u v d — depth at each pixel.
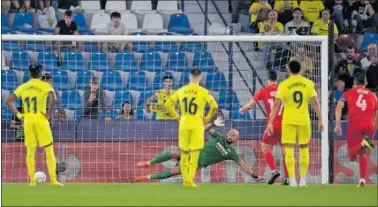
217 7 84.00
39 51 74.12
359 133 55.88
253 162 63.41
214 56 76.31
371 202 43.53
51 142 53.31
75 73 70.38
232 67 70.88
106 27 77.06
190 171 53.00
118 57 72.81
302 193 48.41
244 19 82.62
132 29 80.44
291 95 52.03
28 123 52.72
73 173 62.66
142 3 84.94
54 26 78.44
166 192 48.88
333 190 50.69
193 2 85.88
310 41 62.19
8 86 68.38
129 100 68.94
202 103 52.56
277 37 60.16
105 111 65.12
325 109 60.81
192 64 72.62
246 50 74.56
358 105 55.75
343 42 76.25
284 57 66.44
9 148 62.44
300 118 52.22
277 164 63.19
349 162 63.88
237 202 43.09
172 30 80.44
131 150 63.03
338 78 73.56
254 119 64.44
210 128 58.56
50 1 79.75
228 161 63.25
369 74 74.06
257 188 52.03
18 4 80.56
